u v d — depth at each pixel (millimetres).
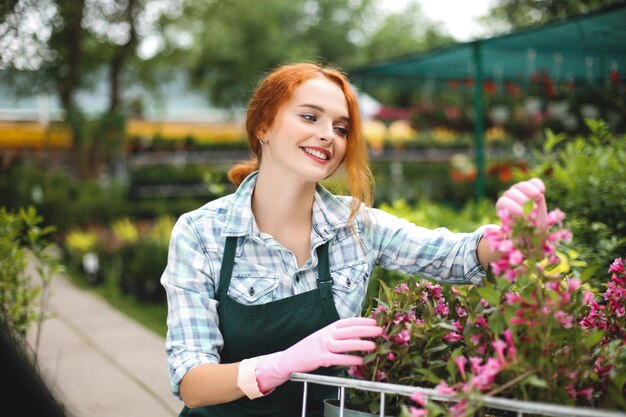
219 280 1836
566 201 3395
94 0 14789
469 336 1454
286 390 1827
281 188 1895
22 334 2889
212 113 19656
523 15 7238
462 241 1880
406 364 1499
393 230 2000
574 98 7039
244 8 18297
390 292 1596
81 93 19328
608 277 2621
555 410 1201
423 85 10695
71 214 11438
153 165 14320
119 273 7668
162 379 4328
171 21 16969
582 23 5199
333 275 1899
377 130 15391
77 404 3844
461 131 11531
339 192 2207
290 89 1841
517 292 1510
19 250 3049
